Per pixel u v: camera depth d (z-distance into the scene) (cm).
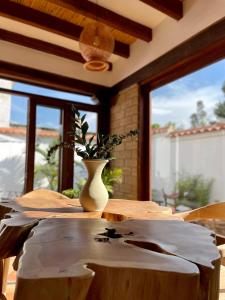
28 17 309
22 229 147
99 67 277
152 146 378
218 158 297
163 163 364
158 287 91
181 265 95
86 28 259
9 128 383
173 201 348
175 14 299
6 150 380
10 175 380
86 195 187
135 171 379
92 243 117
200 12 281
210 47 272
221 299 194
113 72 451
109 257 100
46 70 398
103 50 257
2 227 150
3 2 294
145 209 208
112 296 92
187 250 111
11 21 336
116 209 206
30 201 230
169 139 356
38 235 128
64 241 119
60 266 91
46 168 401
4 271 205
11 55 370
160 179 366
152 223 158
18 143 387
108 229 141
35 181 389
